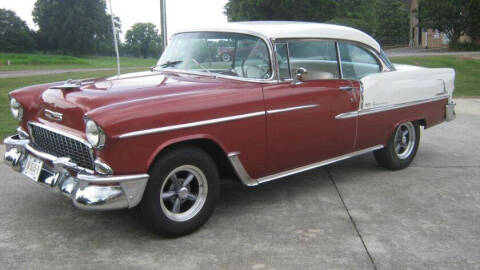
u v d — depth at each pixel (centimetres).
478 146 685
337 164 584
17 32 7412
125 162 317
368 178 523
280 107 399
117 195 315
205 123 349
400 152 559
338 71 462
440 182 510
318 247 345
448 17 3338
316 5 4247
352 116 466
